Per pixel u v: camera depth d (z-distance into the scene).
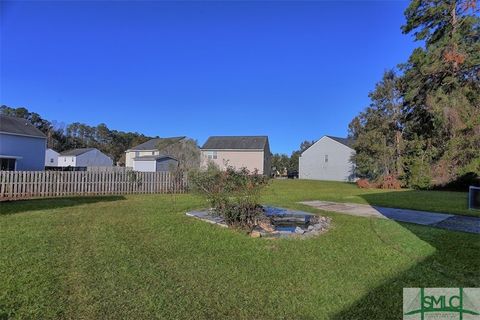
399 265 5.01
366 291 4.05
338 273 4.66
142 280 4.23
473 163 21.52
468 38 23.19
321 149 47.88
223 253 5.51
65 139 70.56
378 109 29.27
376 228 7.72
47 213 9.38
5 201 12.66
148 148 47.91
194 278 4.37
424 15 24.61
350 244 6.22
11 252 5.23
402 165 26.06
